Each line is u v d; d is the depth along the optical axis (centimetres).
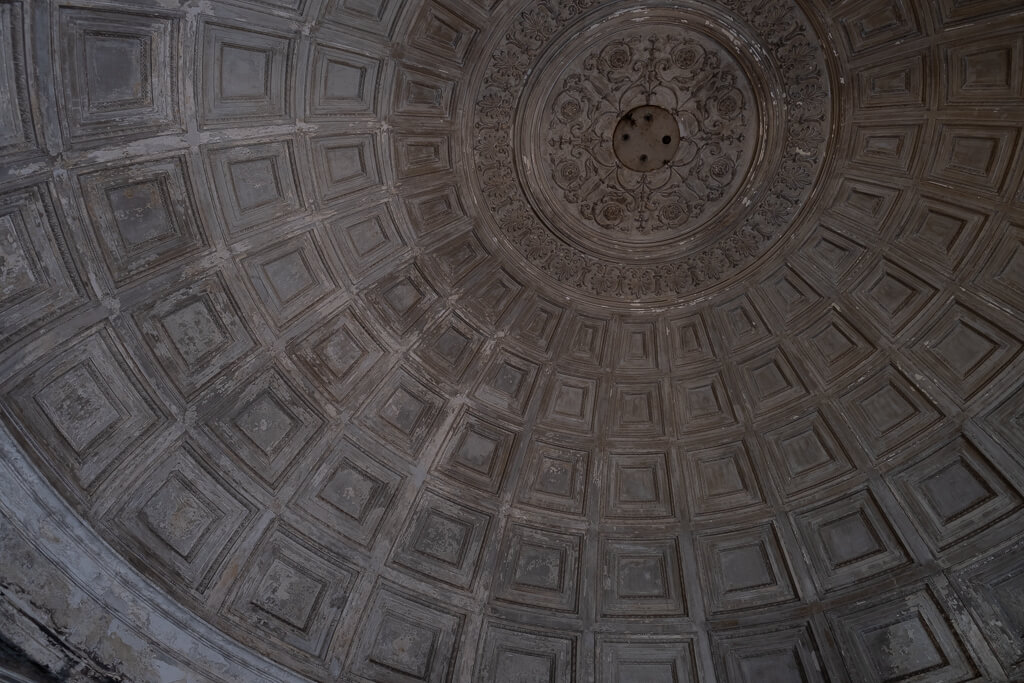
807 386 1262
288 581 1036
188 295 967
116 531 864
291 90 969
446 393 1235
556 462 1299
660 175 1222
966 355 1162
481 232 1220
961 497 1141
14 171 767
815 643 1141
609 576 1252
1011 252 1108
